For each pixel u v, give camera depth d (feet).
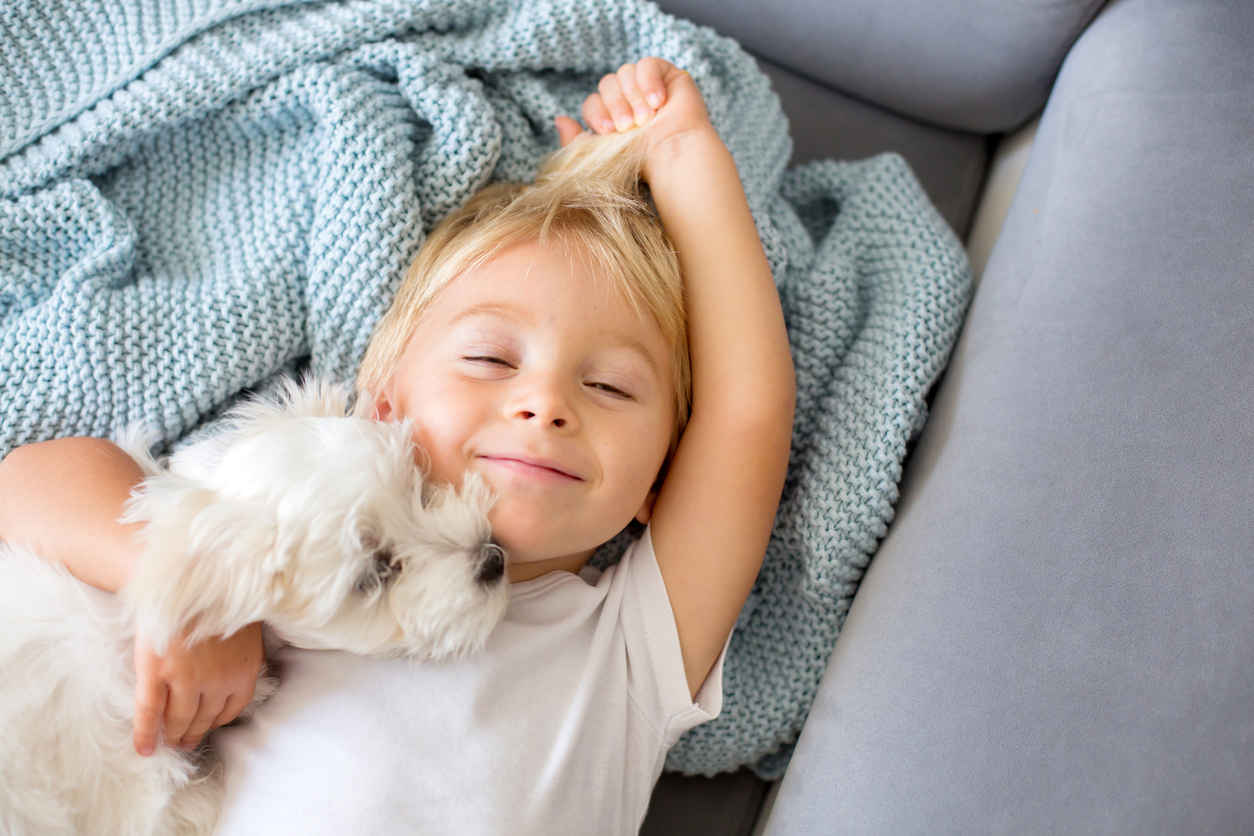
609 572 2.76
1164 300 2.42
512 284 2.46
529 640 2.43
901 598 2.46
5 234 2.75
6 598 2.05
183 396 2.71
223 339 2.76
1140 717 2.00
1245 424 2.19
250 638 2.11
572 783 2.34
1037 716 2.09
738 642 3.18
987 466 2.48
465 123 2.95
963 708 2.18
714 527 2.63
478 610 1.96
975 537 2.38
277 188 2.98
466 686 2.26
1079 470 2.31
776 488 2.70
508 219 2.64
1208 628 2.02
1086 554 2.20
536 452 2.21
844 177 3.54
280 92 2.95
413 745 2.18
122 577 2.09
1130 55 2.85
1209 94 2.64
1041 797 2.01
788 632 3.09
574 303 2.43
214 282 2.83
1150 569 2.13
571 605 2.57
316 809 2.11
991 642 2.22
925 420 2.95
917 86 3.67
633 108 3.05
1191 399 2.27
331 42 2.99
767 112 3.47
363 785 2.11
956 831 2.06
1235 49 2.68
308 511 1.79
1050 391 2.47
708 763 3.10
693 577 2.62
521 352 2.38
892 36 3.53
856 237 3.33
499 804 2.18
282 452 1.89
